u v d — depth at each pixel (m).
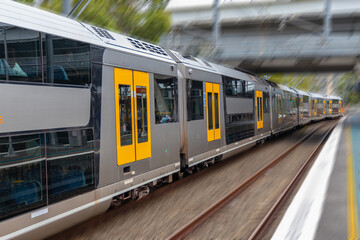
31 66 4.67
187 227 6.21
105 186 6.00
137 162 6.96
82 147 5.48
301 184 9.66
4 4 4.63
